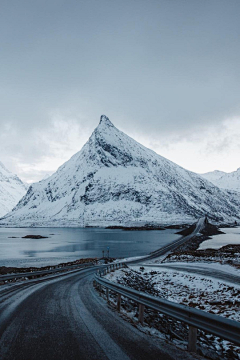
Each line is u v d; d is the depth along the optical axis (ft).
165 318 36.40
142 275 110.52
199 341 26.55
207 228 548.72
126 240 417.28
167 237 470.39
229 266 118.73
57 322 25.79
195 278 92.07
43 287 56.49
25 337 21.08
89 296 43.98
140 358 17.35
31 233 643.86
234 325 16.11
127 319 27.89
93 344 19.70
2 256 226.58
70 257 218.38
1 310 31.19
